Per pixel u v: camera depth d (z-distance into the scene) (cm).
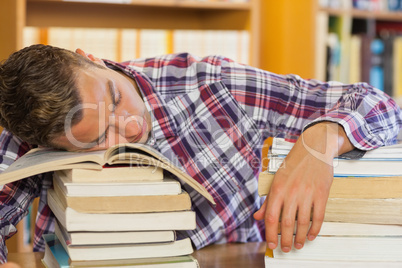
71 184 76
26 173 77
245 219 114
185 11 259
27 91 85
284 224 79
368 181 81
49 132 87
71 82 86
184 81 119
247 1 235
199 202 111
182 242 81
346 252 81
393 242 81
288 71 263
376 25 288
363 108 100
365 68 264
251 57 235
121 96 94
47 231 111
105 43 213
